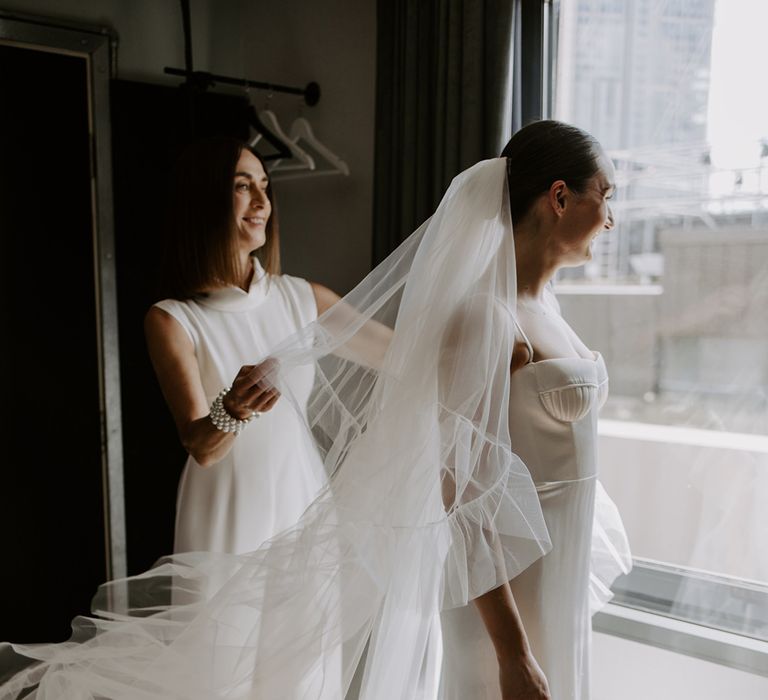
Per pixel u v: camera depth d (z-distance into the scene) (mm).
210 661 1431
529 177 1460
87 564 2943
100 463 2939
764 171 1914
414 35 2355
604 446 2227
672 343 2102
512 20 2137
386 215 2514
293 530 1471
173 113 2973
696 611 2092
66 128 2807
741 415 1999
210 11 3166
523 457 1438
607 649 2203
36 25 2721
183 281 2006
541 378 1426
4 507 2789
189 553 1696
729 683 2006
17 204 2738
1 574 2797
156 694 1409
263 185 2076
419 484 1367
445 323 1417
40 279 2795
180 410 1854
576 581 1501
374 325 1659
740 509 2012
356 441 1448
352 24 2859
